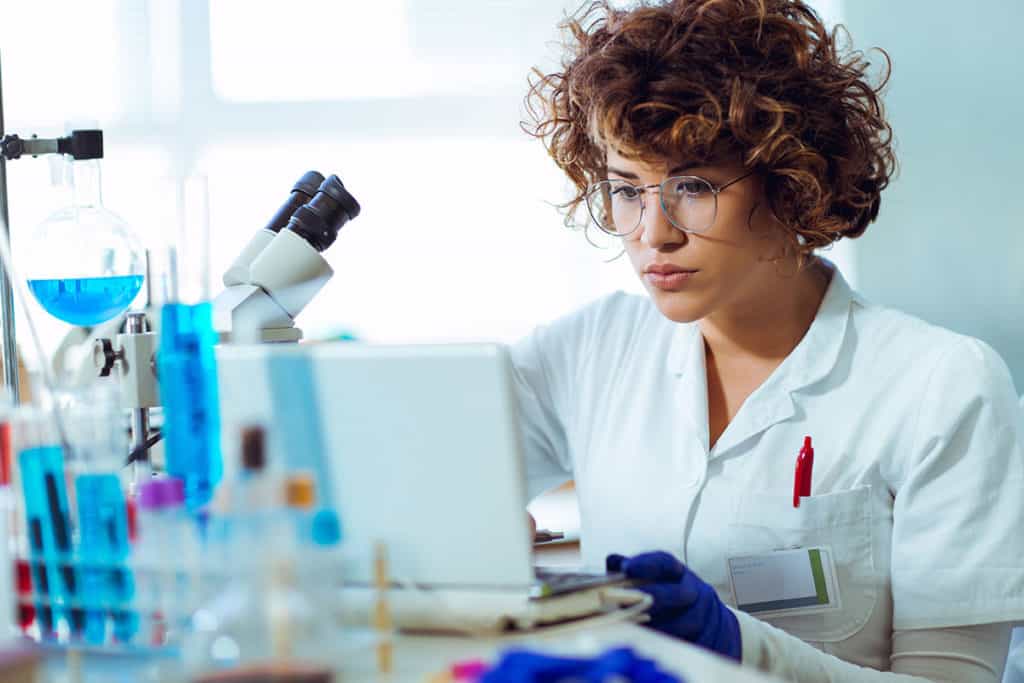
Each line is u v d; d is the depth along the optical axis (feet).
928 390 5.39
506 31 12.17
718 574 5.50
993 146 9.79
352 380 3.67
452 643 3.58
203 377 3.88
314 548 3.23
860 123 5.62
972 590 5.10
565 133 6.20
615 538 5.81
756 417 5.55
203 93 12.39
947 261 9.97
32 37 12.26
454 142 12.36
